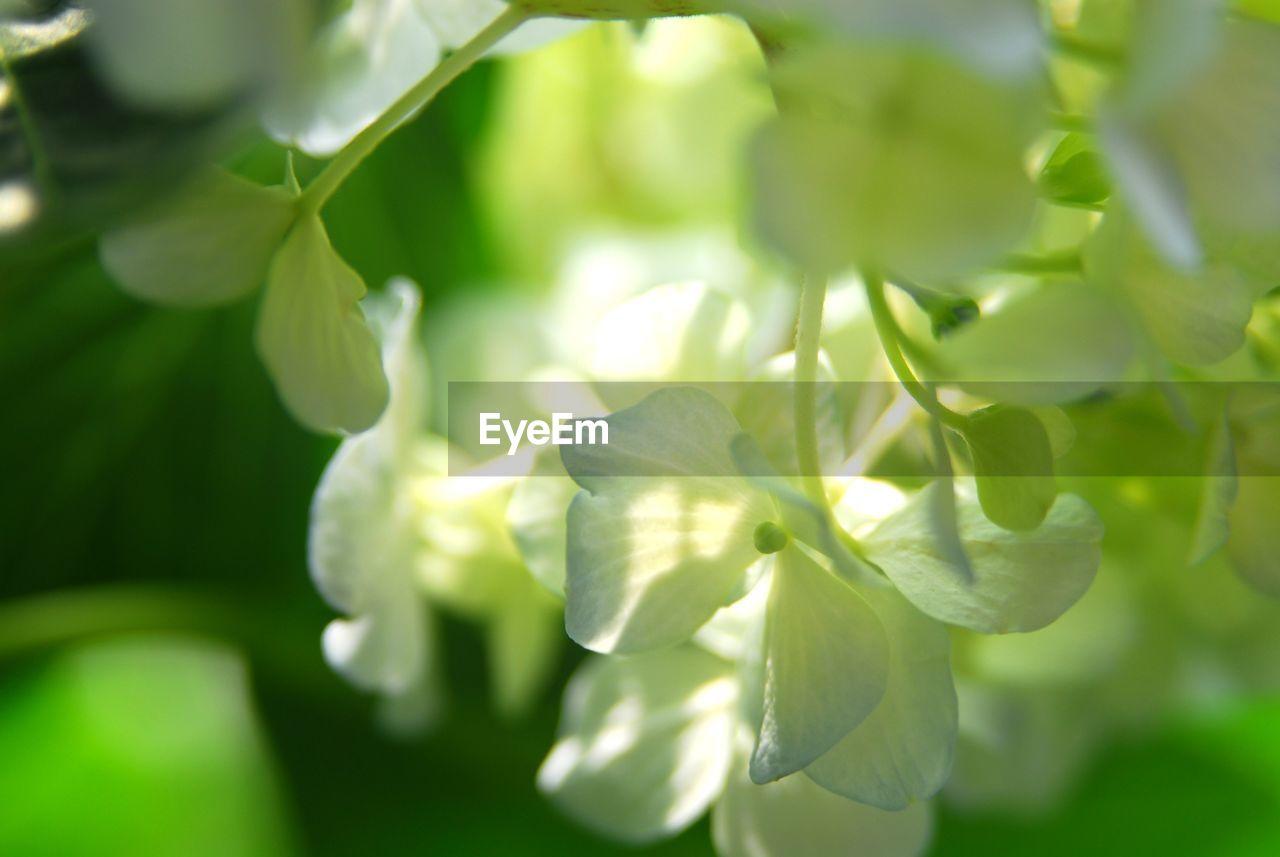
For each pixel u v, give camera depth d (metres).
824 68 0.16
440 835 0.30
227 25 0.15
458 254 0.30
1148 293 0.18
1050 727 0.26
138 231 0.18
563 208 0.31
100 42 0.15
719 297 0.20
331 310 0.19
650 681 0.23
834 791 0.19
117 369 0.28
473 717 0.30
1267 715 0.33
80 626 0.27
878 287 0.18
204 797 0.39
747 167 0.16
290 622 0.28
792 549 0.19
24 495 0.28
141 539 0.28
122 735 0.39
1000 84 0.16
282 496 0.29
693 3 0.18
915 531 0.19
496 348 0.29
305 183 0.27
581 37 0.28
